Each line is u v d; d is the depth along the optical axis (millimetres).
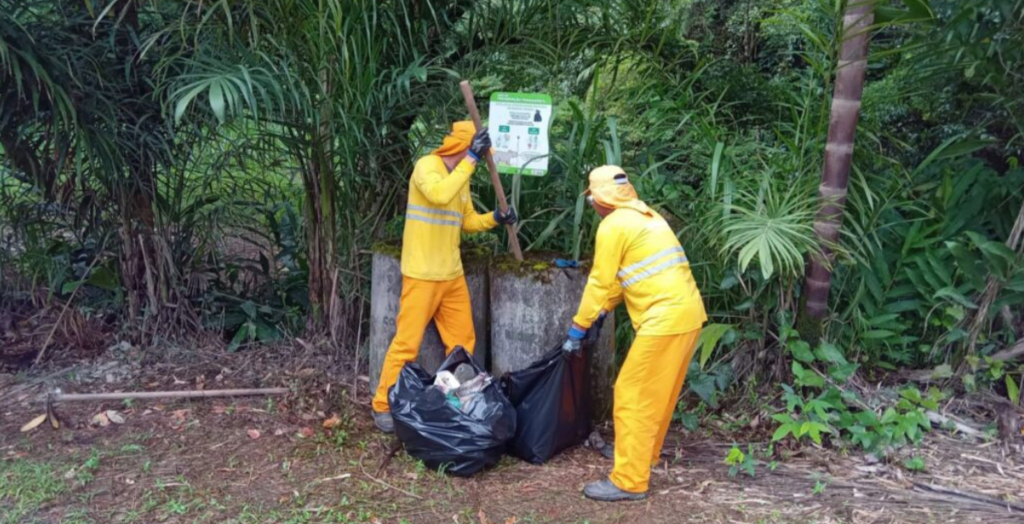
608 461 3658
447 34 4379
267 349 4852
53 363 4641
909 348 4441
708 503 3295
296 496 3287
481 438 3406
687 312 3117
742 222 3738
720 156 4066
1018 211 4297
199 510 3164
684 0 5578
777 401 4055
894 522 3143
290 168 4453
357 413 4094
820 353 3986
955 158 4645
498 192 3758
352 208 4430
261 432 3865
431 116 4188
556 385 3555
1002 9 3486
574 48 4523
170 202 4781
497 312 3939
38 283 5012
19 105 4125
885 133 4453
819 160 4090
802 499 3332
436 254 3691
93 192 4664
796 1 5352
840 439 3746
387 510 3197
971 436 3842
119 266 4910
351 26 3887
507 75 4387
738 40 6262
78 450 3654
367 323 4711
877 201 4211
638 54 4637
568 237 4270
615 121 4250
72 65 4176
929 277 4266
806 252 3980
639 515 3199
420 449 3500
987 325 4230
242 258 5191
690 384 4016
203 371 4570
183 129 4473
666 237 3158
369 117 3986
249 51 3832
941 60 3996
